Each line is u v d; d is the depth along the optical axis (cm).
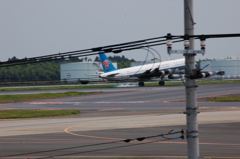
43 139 8831
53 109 18325
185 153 6825
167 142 8031
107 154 6919
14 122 12875
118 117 13638
